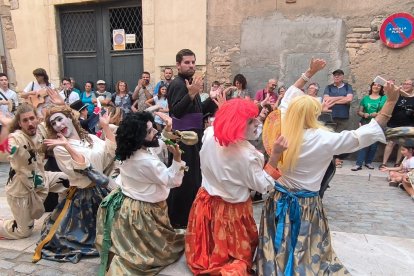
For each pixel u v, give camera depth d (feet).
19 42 28.27
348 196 15.19
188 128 10.19
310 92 17.67
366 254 9.52
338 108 20.66
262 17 22.22
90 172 8.94
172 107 10.27
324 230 7.80
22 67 28.63
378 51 20.80
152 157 8.09
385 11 20.30
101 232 8.33
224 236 7.70
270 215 7.92
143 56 25.12
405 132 6.98
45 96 16.71
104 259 8.18
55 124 9.44
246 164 7.14
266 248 7.64
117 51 26.61
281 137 7.07
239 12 22.57
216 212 7.80
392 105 6.85
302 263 7.29
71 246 9.28
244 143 7.38
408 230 11.55
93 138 10.21
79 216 9.48
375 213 13.16
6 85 22.03
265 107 12.78
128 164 8.07
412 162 16.60
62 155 9.17
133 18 25.64
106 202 8.43
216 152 7.43
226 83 23.53
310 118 7.24
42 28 27.45
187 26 23.57
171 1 23.61
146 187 8.18
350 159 22.17
